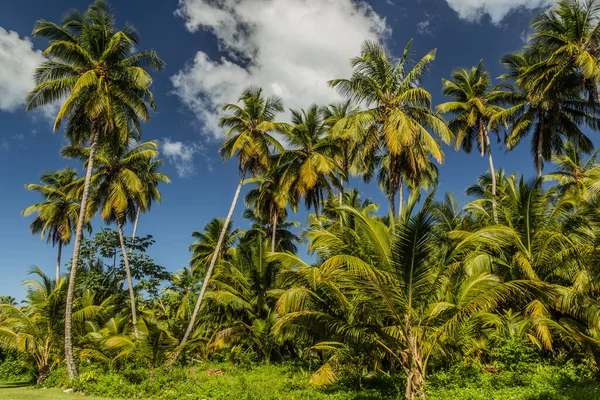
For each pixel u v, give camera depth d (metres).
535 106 23.23
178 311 31.27
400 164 18.30
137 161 25.14
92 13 18.62
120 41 18.64
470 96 25.27
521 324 13.32
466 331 12.73
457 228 17.70
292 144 23.61
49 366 19.91
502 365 13.47
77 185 25.34
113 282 31.22
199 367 19.91
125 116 19.02
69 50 17.56
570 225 14.84
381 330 10.12
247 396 12.66
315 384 12.13
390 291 9.51
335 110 25.83
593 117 23.56
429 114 17.67
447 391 11.02
